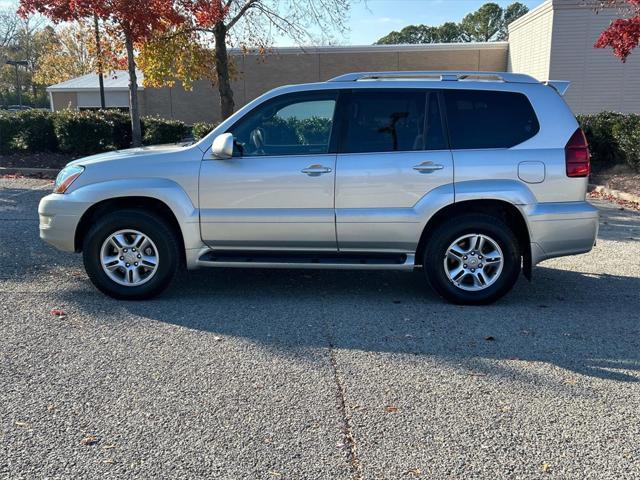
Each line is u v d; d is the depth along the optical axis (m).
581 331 4.75
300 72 26.12
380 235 5.25
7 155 16.05
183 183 5.29
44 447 3.06
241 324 4.86
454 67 26.14
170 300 5.47
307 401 3.56
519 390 3.73
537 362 4.15
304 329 4.75
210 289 5.84
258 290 5.82
